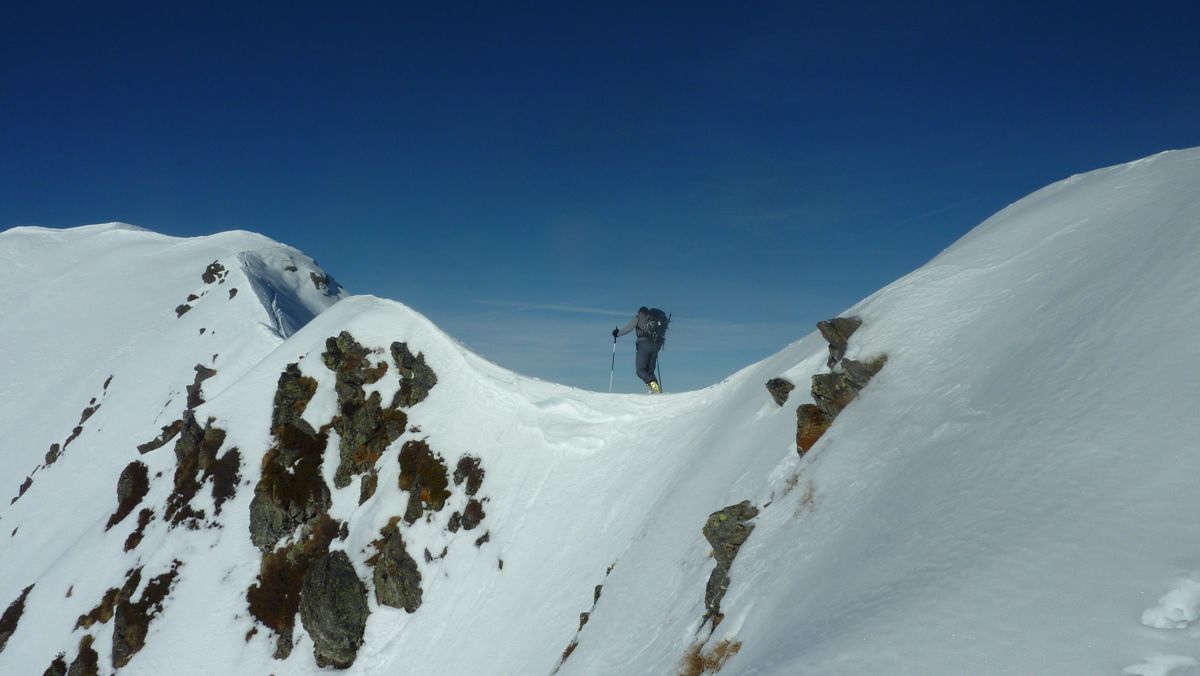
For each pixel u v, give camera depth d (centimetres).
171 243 12375
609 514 2930
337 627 3219
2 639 4147
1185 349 979
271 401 4375
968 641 784
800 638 1080
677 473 2727
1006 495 1005
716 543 1761
